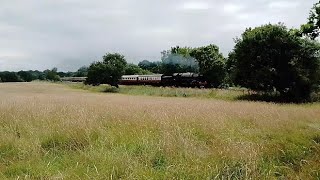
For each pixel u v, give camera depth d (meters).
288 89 41.28
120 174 6.32
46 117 11.95
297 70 39.09
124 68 77.38
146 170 6.45
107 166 6.55
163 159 7.38
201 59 84.69
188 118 12.09
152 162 7.27
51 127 10.16
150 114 12.60
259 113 15.88
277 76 40.53
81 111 13.33
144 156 7.36
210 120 12.00
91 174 6.21
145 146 8.00
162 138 8.49
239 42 43.72
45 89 73.25
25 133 9.72
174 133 9.12
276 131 11.47
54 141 8.78
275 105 26.98
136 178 6.10
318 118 16.03
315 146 8.91
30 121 11.19
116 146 8.23
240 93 45.91
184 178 6.38
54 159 7.29
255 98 41.56
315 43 40.19
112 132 9.41
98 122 10.80
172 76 65.88
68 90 70.12
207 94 47.72
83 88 80.50
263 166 7.20
